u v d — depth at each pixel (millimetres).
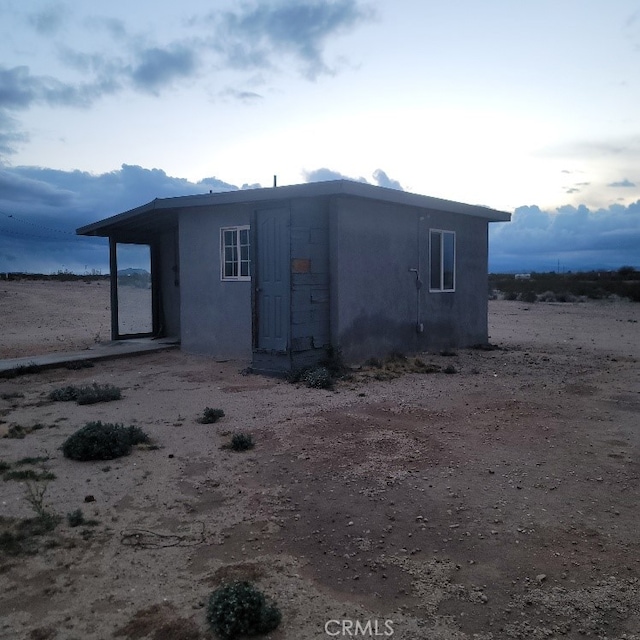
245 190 10562
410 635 3219
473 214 14148
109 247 14656
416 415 7648
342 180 9883
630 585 3699
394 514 4691
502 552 4113
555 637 3213
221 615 3203
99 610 3404
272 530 4422
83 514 4652
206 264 12508
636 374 10781
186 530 4414
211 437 6703
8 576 3762
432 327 13445
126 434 6344
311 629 3258
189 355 12680
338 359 10680
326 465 5777
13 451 6168
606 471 5672
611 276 60188
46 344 15508
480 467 5742
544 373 10891
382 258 11820
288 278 10086
